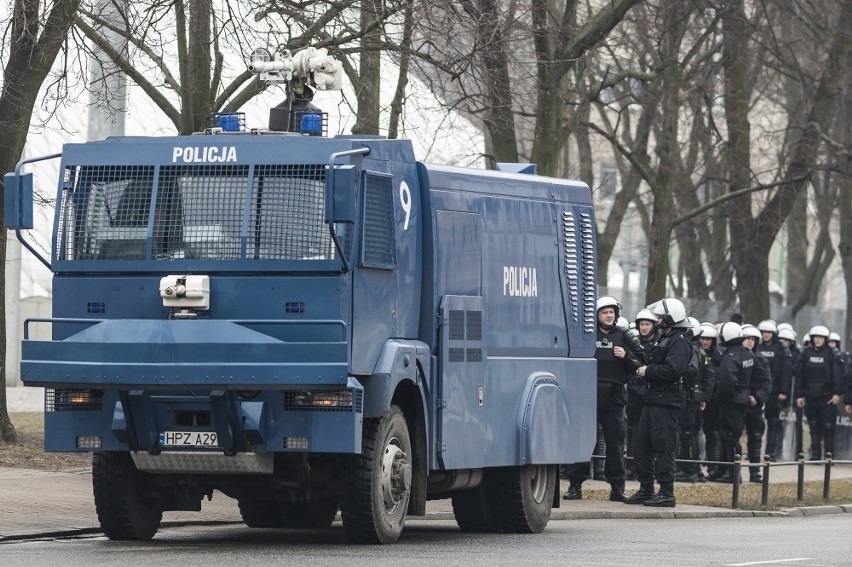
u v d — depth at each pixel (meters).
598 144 140.88
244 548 36.34
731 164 110.31
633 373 59.97
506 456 43.78
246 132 38.22
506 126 78.94
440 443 40.28
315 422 35.84
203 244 36.62
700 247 134.12
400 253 39.16
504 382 43.78
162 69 67.69
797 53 128.12
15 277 131.62
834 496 66.88
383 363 37.56
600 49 100.31
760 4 109.00
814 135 109.31
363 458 37.09
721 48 113.38
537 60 80.50
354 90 72.38
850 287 137.38
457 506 45.72
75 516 43.97
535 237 45.91
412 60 71.12
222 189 36.75
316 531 44.53
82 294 37.06
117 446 36.81
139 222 36.97
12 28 62.66
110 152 37.38
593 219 49.31
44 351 36.19
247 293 36.25
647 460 58.22
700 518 56.78
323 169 36.56
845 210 137.00
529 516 45.38
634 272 163.50
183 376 35.41
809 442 101.06
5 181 36.88
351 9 65.38
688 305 109.00
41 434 72.31
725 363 70.44
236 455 36.16
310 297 36.00
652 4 93.06
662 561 34.81
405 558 33.72
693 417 70.62
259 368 35.25
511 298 44.41
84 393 36.97
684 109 116.31
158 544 38.00
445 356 40.53
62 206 37.34
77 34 63.84
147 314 36.72
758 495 65.38
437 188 41.06
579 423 48.09
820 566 34.78
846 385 86.50
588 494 62.31
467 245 42.25
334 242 35.50
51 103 73.38
